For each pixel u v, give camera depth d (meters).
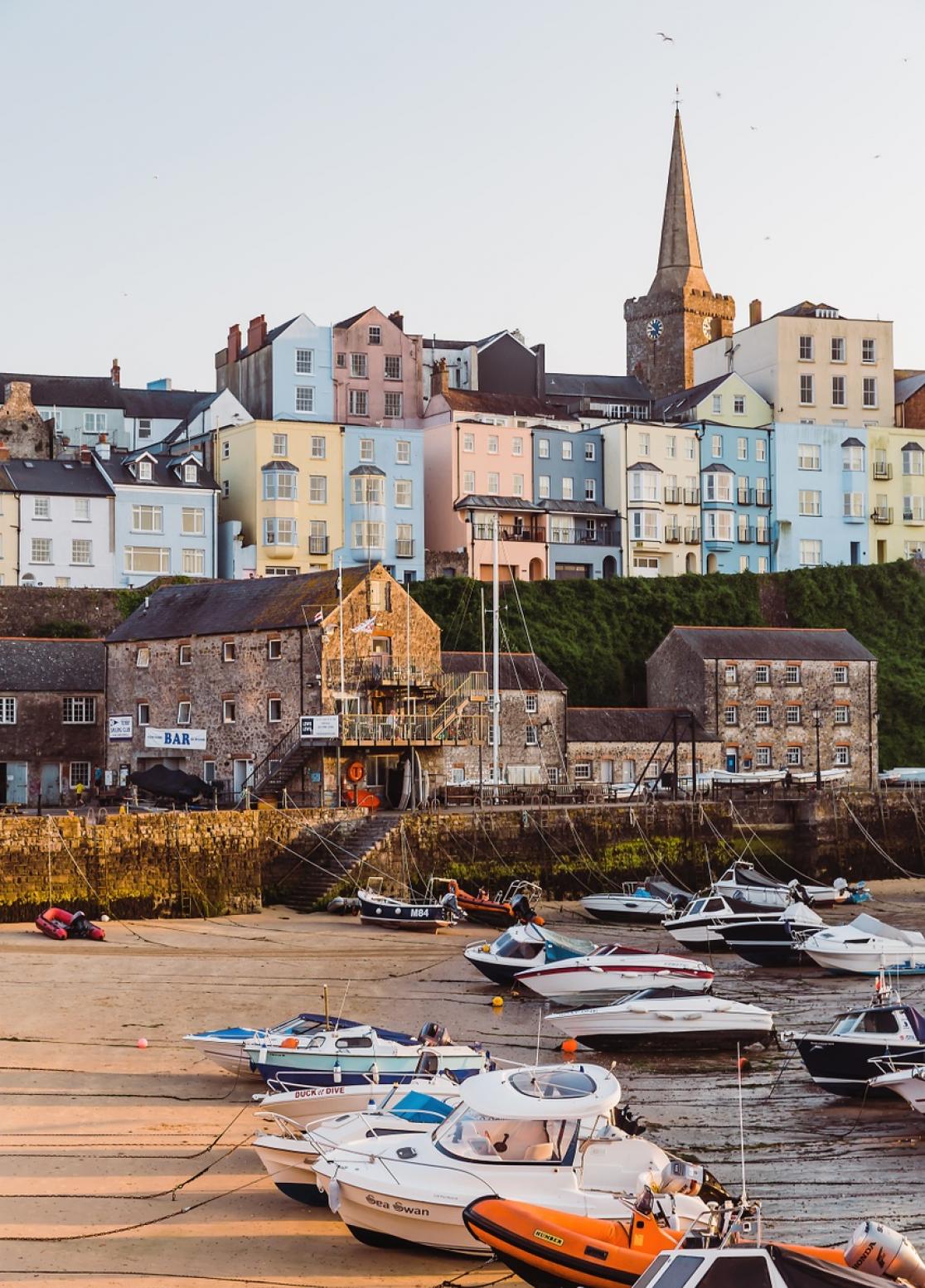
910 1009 32.03
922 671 94.31
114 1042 33.34
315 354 99.81
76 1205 22.61
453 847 58.75
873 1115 29.66
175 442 100.44
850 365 111.00
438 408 102.81
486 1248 20.92
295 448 90.38
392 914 51.31
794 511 104.69
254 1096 28.06
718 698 80.12
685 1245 18.86
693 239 137.00
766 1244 18.27
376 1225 21.14
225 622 64.94
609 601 90.69
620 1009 34.44
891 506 107.56
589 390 118.88
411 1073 28.03
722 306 136.75
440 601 87.00
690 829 65.38
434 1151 21.75
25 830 49.84
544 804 64.75
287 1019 36.19
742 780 72.75
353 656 61.91
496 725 64.62
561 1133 21.50
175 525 87.12
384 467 92.62
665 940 52.44
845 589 97.88
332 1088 26.61
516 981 40.84
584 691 86.56
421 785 62.62
